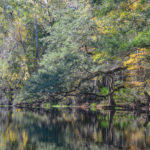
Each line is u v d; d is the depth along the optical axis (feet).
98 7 59.67
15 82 142.20
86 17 69.67
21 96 101.19
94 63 73.97
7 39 141.69
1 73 136.46
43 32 133.90
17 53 133.59
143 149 20.36
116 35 53.72
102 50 55.67
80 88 76.79
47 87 76.69
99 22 65.36
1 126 36.91
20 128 34.32
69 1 109.50
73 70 73.20
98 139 25.43
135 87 78.02
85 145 22.40
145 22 50.44
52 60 78.84
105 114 63.62
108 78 86.43
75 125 37.63
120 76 89.61
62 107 103.65
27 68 129.08
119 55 54.60
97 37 68.54
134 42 47.34
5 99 153.99
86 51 72.33
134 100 87.25
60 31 79.92
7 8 140.26
